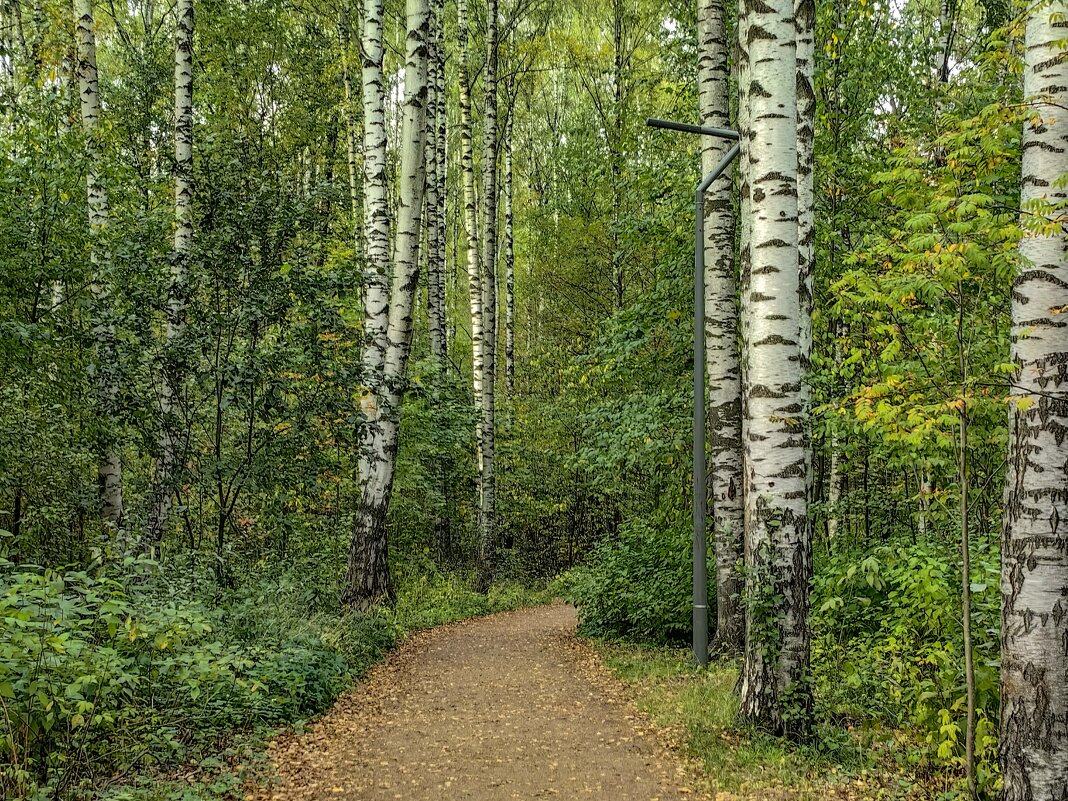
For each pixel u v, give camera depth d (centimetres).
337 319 984
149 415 935
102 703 519
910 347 557
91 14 1274
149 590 726
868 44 1212
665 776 557
